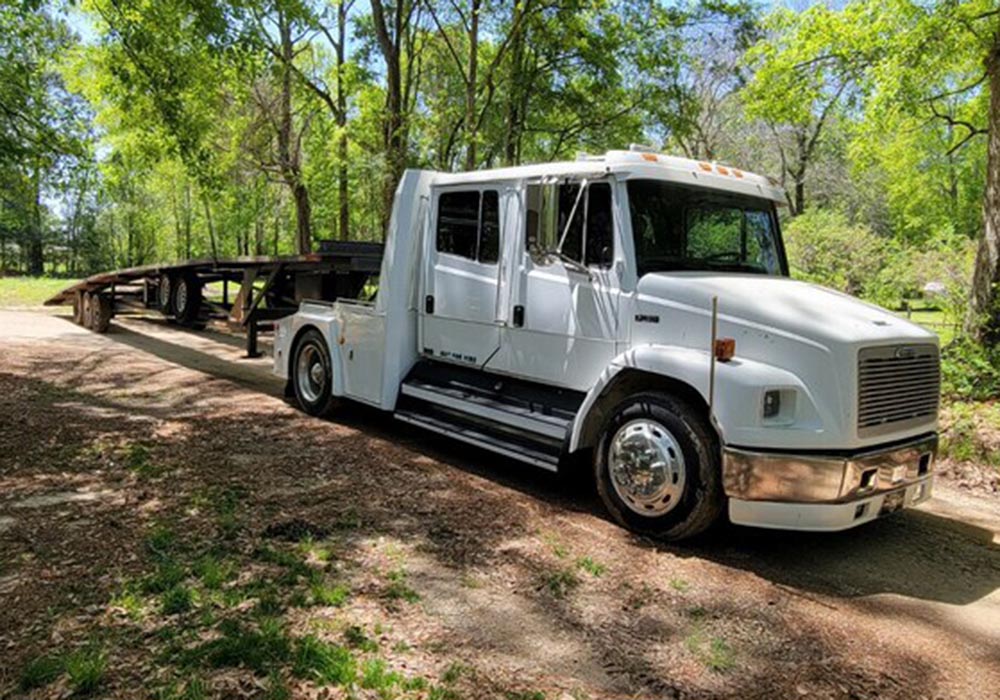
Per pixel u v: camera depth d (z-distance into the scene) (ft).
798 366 13.55
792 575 13.66
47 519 14.15
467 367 20.48
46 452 18.86
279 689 8.66
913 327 15.30
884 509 14.33
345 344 23.95
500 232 19.27
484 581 12.44
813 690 9.66
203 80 50.03
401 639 10.23
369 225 95.91
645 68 67.67
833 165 102.63
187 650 9.45
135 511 14.76
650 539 14.99
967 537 16.35
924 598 12.95
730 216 17.97
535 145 78.74
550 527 15.37
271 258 34.91
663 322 15.40
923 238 92.17
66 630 9.88
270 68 61.05
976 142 78.23
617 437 15.55
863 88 37.63
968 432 22.31
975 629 11.80
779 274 18.74
